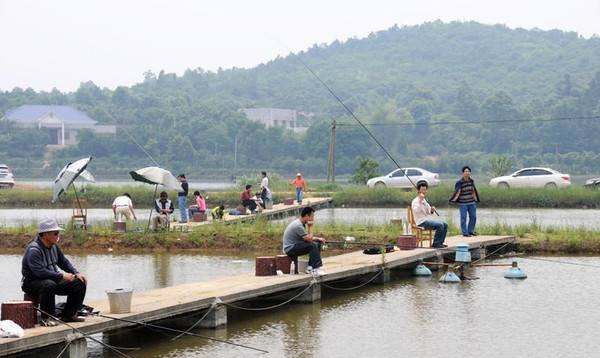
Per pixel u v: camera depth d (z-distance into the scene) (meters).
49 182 119.31
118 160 147.88
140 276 27.78
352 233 35.44
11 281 27.14
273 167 144.25
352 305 22.53
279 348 17.75
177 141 148.00
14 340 14.88
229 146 149.75
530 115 154.12
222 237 35.81
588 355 17.14
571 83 174.00
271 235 35.72
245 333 19.19
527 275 27.47
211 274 28.12
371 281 26.09
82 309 17.19
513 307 22.03
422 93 194.62
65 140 156.25
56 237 16.95
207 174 142.75
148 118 161.75
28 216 52.03
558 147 146.12
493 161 83.50
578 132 147.00
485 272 28.42
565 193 59.28
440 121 162.62
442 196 59.56
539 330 19.31
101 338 18.83
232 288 20.95
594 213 52.41
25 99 177.88
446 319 20.58
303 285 22.61
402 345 17.98
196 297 19.53
